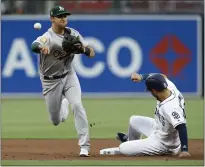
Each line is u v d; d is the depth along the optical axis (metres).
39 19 69.88
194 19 71.31
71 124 48.88
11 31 70.00
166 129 29.34
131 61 71.12
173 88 29.27
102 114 55.47
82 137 29.91
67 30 30.36
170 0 76.75
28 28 70.00
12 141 38.16
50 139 39.56
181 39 71.38
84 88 70.69
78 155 30.84
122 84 71.00
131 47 71.12
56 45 29.67
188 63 71.31
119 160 27.97
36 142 37.59
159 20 71.19
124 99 69.19
